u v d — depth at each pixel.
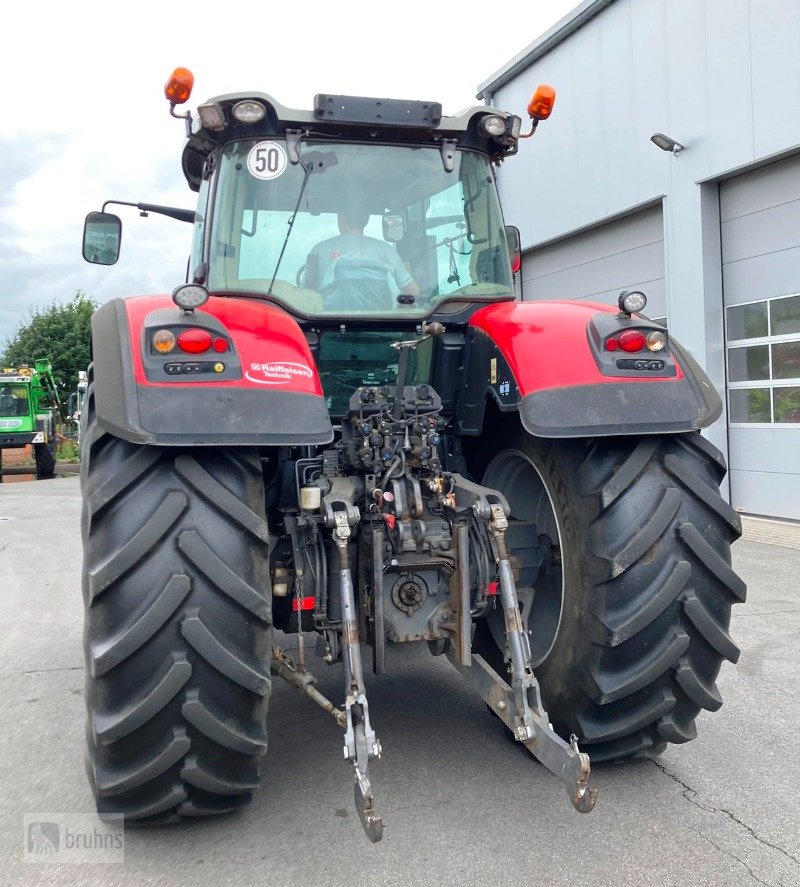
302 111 3.02
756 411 8.96
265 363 2.37
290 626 3.02
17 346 37.59
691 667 2.56
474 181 3.31
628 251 10.44
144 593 2.20
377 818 2.19
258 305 2.76
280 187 3.07
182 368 2.27
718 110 8.77
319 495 2.60
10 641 4.97
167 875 2.31
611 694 2.52
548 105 3.33
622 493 2.53
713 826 2.52
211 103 2.95
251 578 2.27
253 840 2.48
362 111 3.03
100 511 2.24
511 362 2.75
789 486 8.62
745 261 8.93
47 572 7.26
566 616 2.70
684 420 2.55
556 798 2.72
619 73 10.03
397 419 2.78
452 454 3.36
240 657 2.25
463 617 2.68
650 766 2.94
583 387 2.56
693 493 2.58
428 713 3.50
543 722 2.44
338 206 3.11
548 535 2.98
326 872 2.30
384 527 2.68
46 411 23.19
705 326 9.15
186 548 2.21
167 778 2.31
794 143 8.02
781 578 6.02
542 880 2.24
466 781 2.85
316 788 2.82
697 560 2.54
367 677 3.98
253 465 2.40
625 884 2.22
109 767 2.31
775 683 3.80
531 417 2.52
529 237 11.91
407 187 3.18
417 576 2.80
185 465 2.28
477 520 2.80
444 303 3.17
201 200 3.42
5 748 3.29
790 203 8.38
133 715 2.19
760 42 8.25
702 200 9.09
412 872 2.29
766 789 2.76
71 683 4.13
